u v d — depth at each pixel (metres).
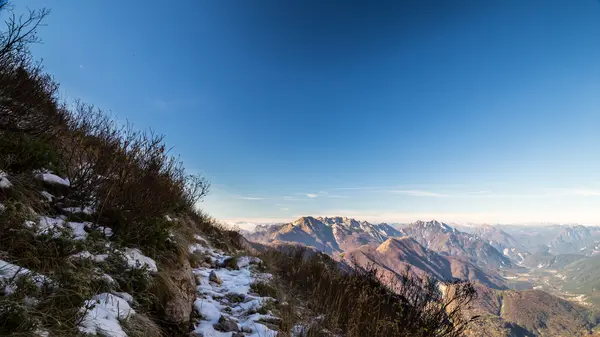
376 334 4.00
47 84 5.25
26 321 1.78
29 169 3.55
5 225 2.41
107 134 5.49
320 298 5.18
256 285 5.60
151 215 4.15
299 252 9.41
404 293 5.04
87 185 3.88
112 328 2.22
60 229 2.85
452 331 4.24
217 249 8.49
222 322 3.60
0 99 3.54
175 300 3.26
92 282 2.57
